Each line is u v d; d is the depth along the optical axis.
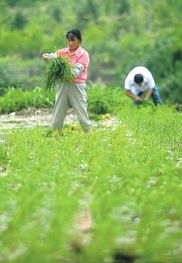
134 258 5.12
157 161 9.19
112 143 10.86
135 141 12.05
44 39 177.00
